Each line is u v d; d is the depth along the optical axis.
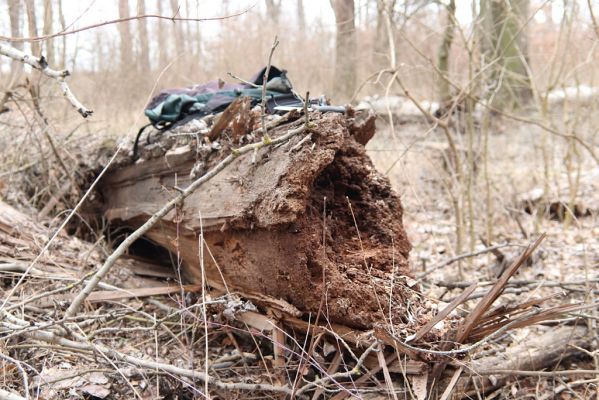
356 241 2.82
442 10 6.23
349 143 2.84
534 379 2.89
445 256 4.96
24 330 2.26
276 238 2.41
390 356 2.37
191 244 2.97
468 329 2.27
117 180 4.00
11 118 5.07
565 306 2.26
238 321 2.84
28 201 4.52
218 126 2.83
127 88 6.98
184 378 2.53
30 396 2.40
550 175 6.61
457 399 2.50
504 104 7.23
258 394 2.54
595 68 6.15
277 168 2.38
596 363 2.79
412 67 4.83
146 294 3.15
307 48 8.05
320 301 2.38
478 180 6.14
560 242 5.20
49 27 5.15
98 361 2.50
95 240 4.41
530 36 6.82
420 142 6.47
